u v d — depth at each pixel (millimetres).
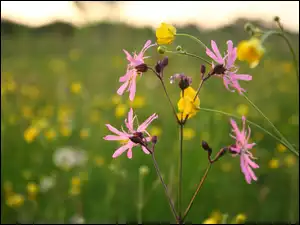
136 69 335
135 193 689
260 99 1210
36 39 1739
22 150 833
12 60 1628
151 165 749
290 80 1435
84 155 756
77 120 991
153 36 1493
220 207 676
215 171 752
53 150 825
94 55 1627
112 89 1241
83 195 693
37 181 752
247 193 712
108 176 719
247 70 1401
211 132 865
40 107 1141
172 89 1189
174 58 1344
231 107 1045
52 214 661
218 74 330
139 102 912
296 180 697
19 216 657
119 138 338
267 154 821
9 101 1156
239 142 324
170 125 929
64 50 1728
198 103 331
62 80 1226
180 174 339
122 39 1489
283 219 660
